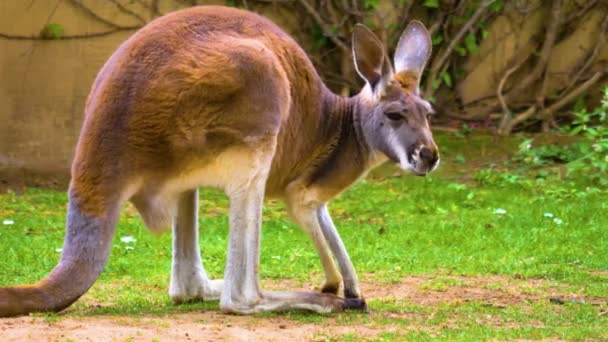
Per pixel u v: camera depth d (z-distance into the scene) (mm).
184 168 12906
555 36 30641
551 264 18422
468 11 30000
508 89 31219
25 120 25891
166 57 12805
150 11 27047
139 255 18547
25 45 25828
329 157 14391
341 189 14477
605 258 18828
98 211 12547
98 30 26469
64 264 12484
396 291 16141
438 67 29953
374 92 14148
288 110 13477
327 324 13102
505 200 24234
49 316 12297
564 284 16875
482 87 30938
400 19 29547
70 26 26203
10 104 25766
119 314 13414
